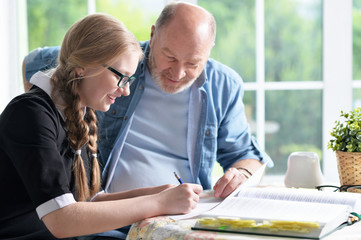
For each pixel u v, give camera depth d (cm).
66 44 136
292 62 259
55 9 272
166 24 164
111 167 173
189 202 129
